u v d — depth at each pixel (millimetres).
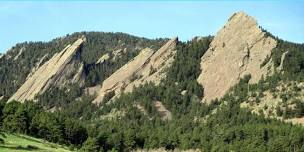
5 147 188875
